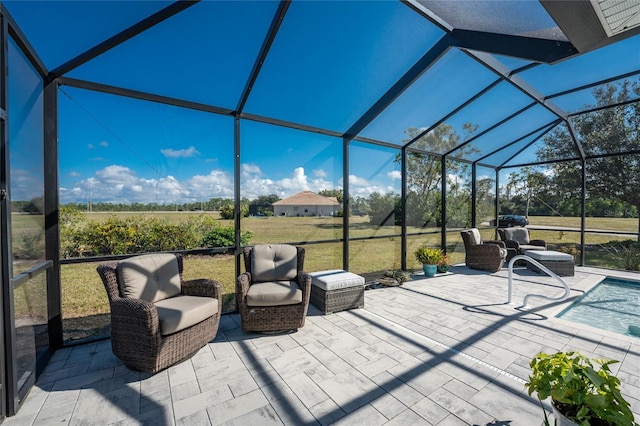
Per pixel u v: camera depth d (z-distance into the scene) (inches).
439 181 274.1
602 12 78.4
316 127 192.7
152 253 133.3
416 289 203.0
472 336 126.7
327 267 201.0
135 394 87.8
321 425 74.9
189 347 106.0
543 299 177.5
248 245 169.3
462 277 237.5
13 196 89.3
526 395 85.9
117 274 107.7
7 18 82.2
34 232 104.3
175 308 105.3
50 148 114.0
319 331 133.3
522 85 176.6
